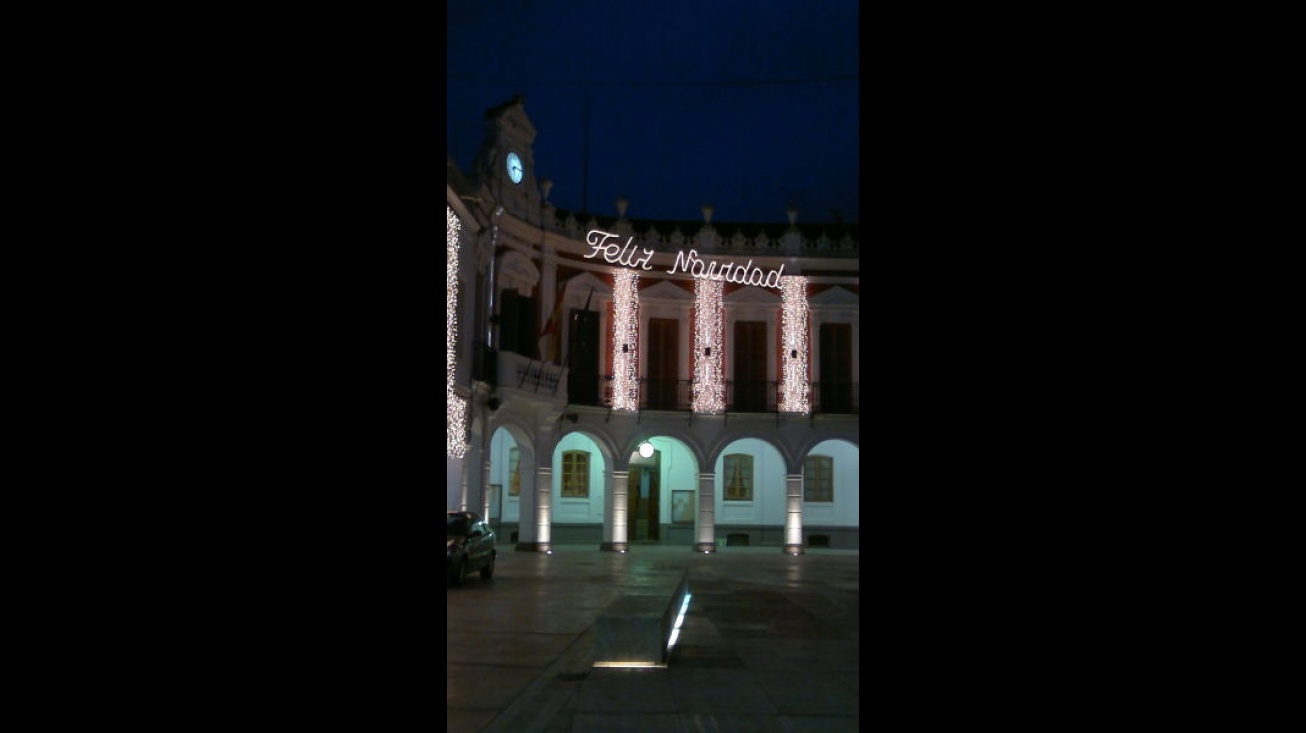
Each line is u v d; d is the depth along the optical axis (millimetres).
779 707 7906
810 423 35062
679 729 7164
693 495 37969
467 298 26375
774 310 35406
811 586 21109
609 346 34094
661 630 9891
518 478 37312
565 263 33438
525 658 10711
